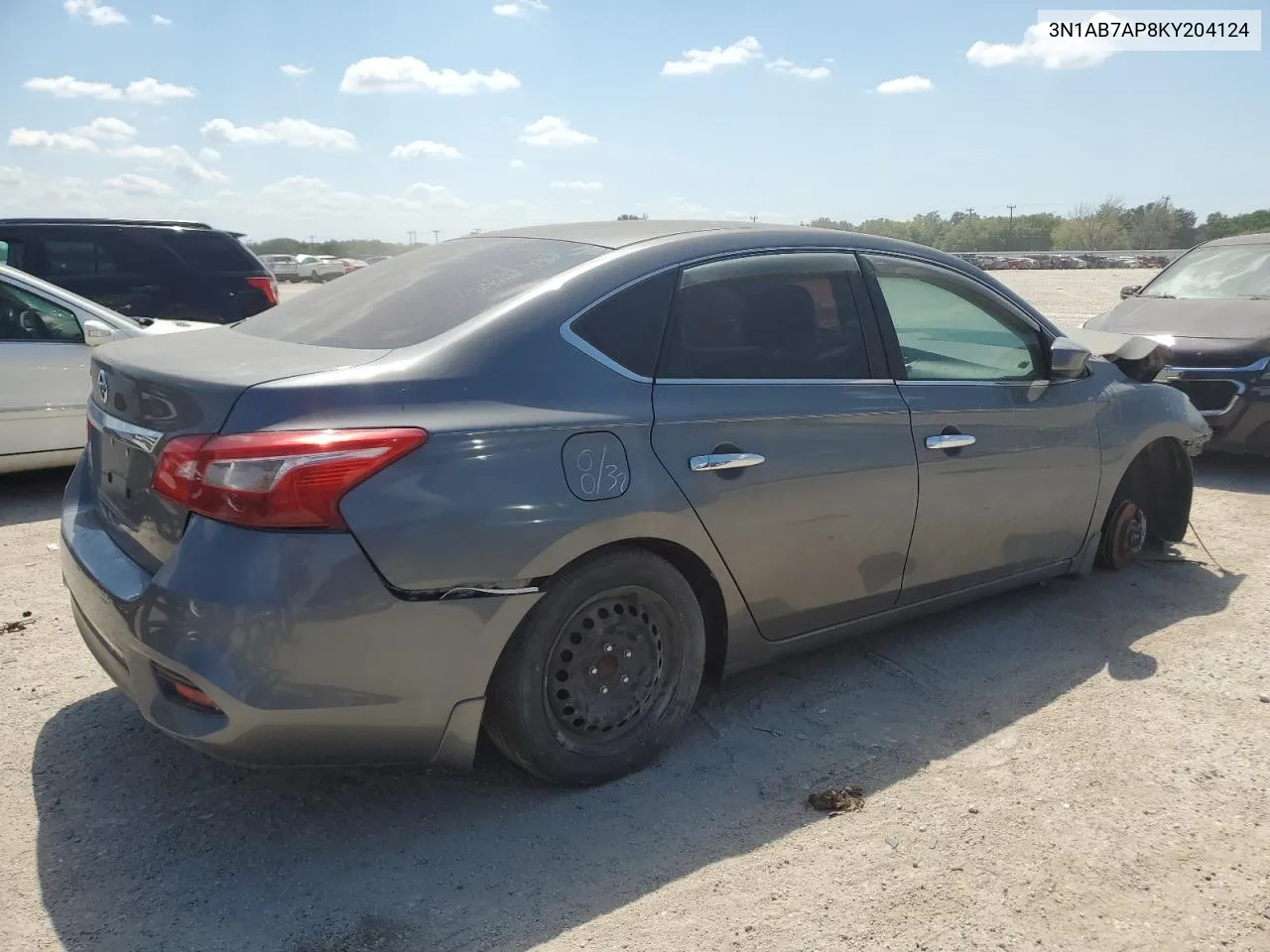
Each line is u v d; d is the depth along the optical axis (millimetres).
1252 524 6160
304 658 2467
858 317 3654
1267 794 3127
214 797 3035
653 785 3127
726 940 2453
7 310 6363
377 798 3039
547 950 2410
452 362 2770
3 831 2838
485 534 2645
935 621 4512
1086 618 4555
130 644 2607
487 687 2785
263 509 2441
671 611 3127
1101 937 2484
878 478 3551
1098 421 4496
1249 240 8852
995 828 2928
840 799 3033
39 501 6445
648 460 2963
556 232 3596
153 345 3240
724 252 3379
